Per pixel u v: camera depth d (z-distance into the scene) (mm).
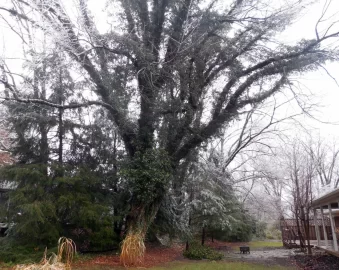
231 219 16547
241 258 12594
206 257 12141
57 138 12320
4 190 12883
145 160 11633
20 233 10438
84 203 11008
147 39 12609
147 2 12727
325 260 11648
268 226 27516
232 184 19062
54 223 10789
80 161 12586
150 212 11906
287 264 10906
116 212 12938
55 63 11133
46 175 10945
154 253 13156
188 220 15180
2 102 11305
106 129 13547
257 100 12992
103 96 12406
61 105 11492
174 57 12320
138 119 12812
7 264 9094
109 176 12781
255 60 12594
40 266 5875
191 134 13039
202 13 11859
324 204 13352
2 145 14547
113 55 12312
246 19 11992
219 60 12922
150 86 12336
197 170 15773
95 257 10953
